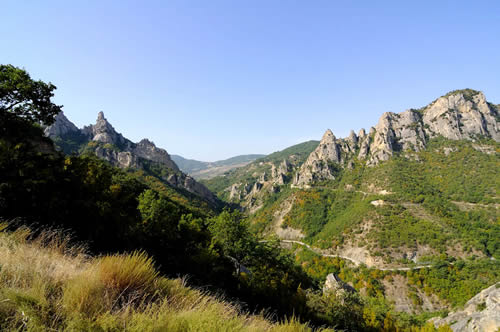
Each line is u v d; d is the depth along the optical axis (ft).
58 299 9.76
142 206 79.00
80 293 10.24
